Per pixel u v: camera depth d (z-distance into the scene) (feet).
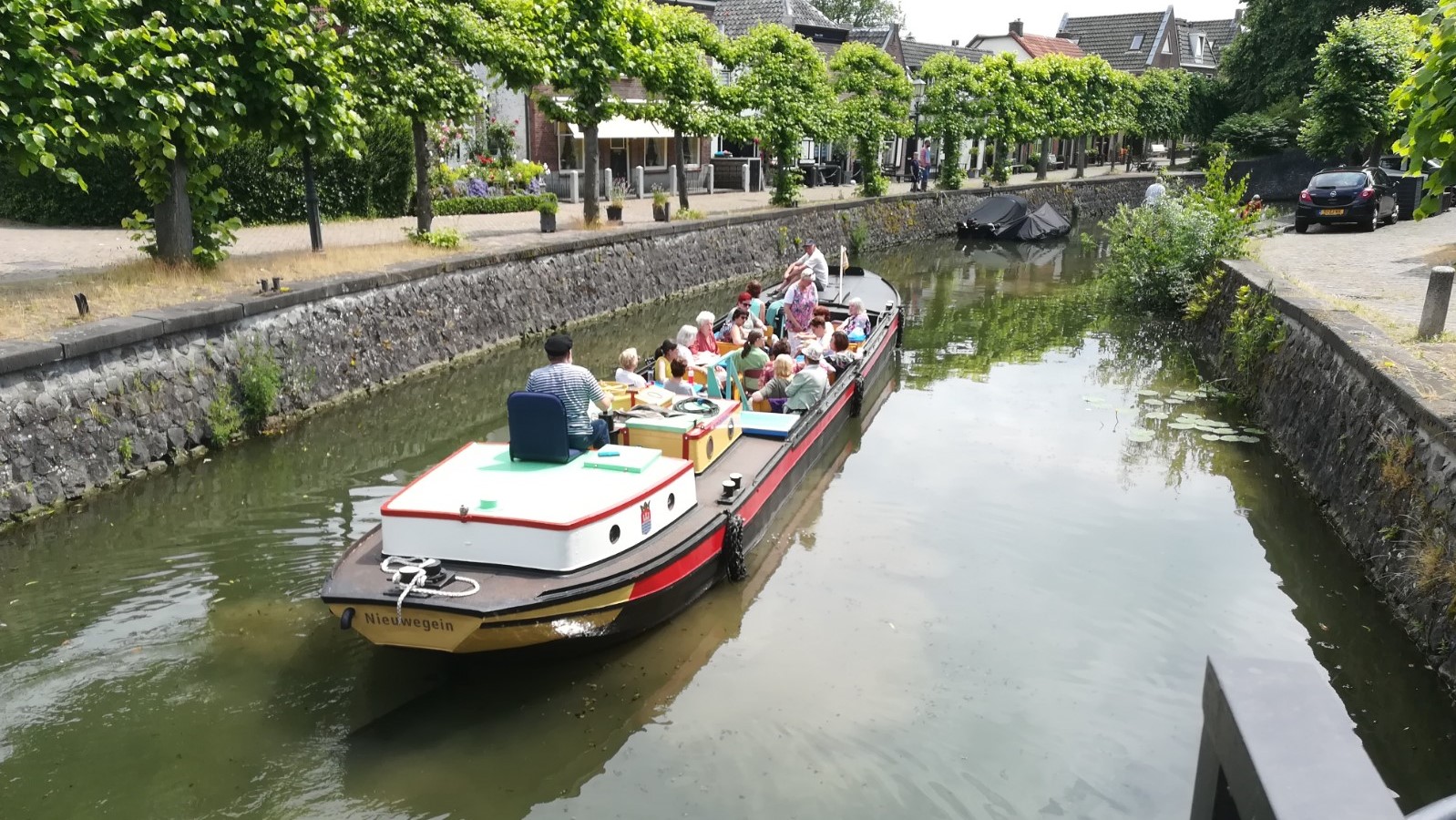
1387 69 95.86
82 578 24.57
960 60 117.50
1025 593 25.20
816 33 134.10
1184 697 20.71
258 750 18.24
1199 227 59.16
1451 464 22.97
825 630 23.26
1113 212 139.44
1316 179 72.18
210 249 40.93
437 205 73.97
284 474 32.30
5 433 26.91
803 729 19.35
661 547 22.45
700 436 27.09
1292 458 34.60
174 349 32.53
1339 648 22.71
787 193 87.97
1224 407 42.78
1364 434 28.40
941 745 18.88
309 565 25.53
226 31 36.19
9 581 24.30
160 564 25.44
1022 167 159.43
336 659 21.21
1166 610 24.45
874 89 100.53
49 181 57.72
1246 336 42.63
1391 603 24.23
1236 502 31.53
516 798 17.21
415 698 20.10
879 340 45.91
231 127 38.32
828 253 89.35
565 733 19.08
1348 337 32.04
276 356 36.68
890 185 121.49
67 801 16.71
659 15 73.41
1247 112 143.02
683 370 30.81
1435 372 27.71
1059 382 47.42
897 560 27.09
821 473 34.04
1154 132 146.10
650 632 22.88
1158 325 61.46
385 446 35.50
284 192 64.08
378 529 23.00
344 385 40.01
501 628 19.20
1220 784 4.60
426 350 44.98
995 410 42.34
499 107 94.02
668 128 100.53
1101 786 17.79
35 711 19.11
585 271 58.85
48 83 29.07
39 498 27.68
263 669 20.76
